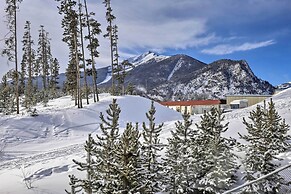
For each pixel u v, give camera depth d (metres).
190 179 12.77
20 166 16.41
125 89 59.00
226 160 13.08
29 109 33.12
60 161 16.59
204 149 13.23
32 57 52.75
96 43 38.22
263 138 13.62
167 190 12.21
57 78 63.75
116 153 9.54
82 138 25.75
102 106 35.38
